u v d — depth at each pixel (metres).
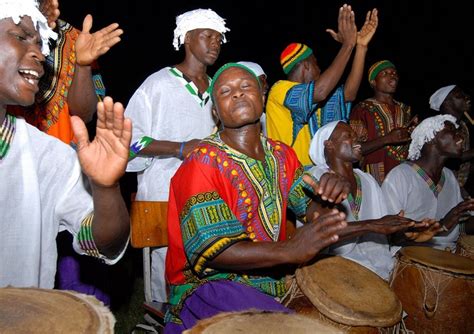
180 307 2.23
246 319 1.66
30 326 1.31
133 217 2.78
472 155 4.76
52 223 1.85
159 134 3.31
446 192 3.75
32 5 1.59
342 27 3.34
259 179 2.22
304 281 2.36
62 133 2.72
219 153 2.20
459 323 2.86
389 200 3.48
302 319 1.68
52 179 1.83
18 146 1.74
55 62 2.68
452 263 2.94
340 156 3.01
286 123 3.58
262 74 3.34
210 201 2.10
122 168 1.53
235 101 2.20
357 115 4.80
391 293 2.46
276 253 1.96
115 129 1.49
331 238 1.89
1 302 1.41
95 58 2.53
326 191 2.17
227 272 2.19
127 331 3.67
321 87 3.37
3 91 1.60
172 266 2.26
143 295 4.17
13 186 1.73
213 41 3.32
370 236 3.05
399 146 4.52
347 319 2.22
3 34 1.57
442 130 3.54
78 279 2.59
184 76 3.35
